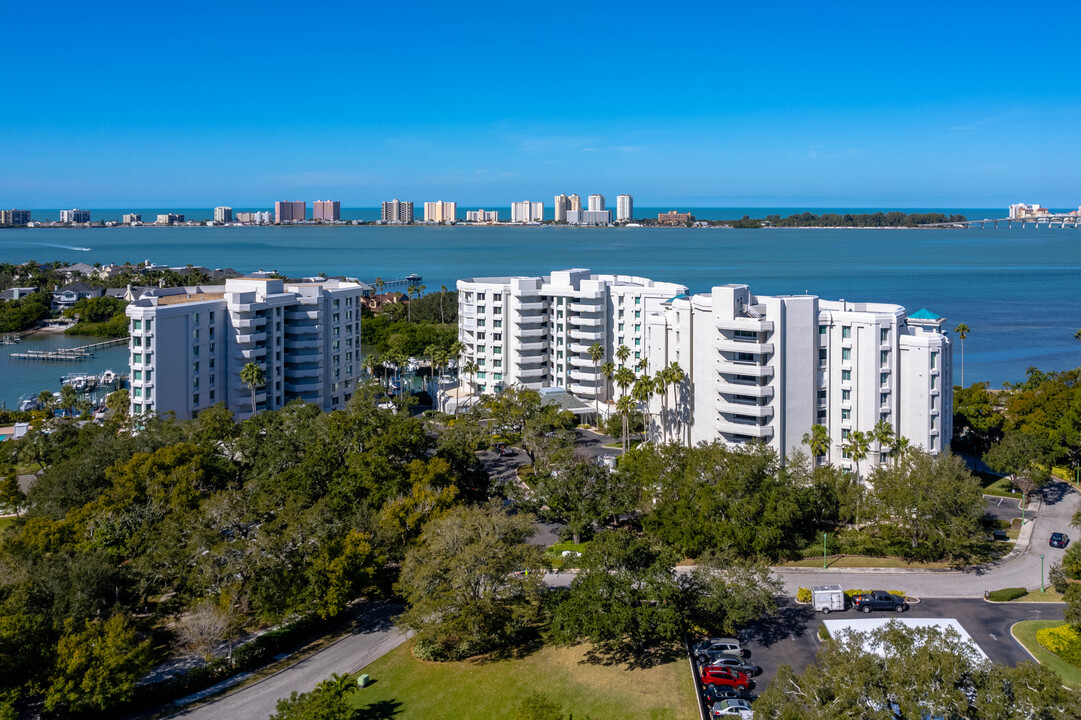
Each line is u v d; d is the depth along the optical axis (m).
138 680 81.69
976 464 159.25
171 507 109.25
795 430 136.50
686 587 91.81
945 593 104.50
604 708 78.69
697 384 144.50
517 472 156.00
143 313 165.62
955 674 64.06
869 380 134.25
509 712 78.44
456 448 129.50
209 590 91.31
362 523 106.25
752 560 107.81
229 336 183.25
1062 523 129.50
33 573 88.50
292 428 142.25
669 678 83.88
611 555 90.75
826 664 70.69
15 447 155.88
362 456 122.50
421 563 92.56
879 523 119.06
